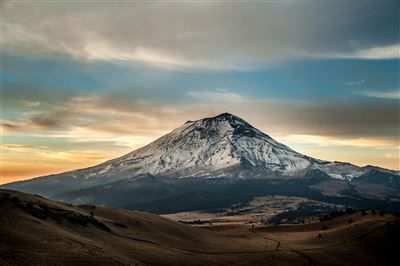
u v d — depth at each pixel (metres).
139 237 131.38
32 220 103.19
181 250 127.38
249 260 128.62
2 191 119.81
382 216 198.75
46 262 77.00
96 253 88.88
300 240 169.75
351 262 141.38
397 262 148.38
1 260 73.69
